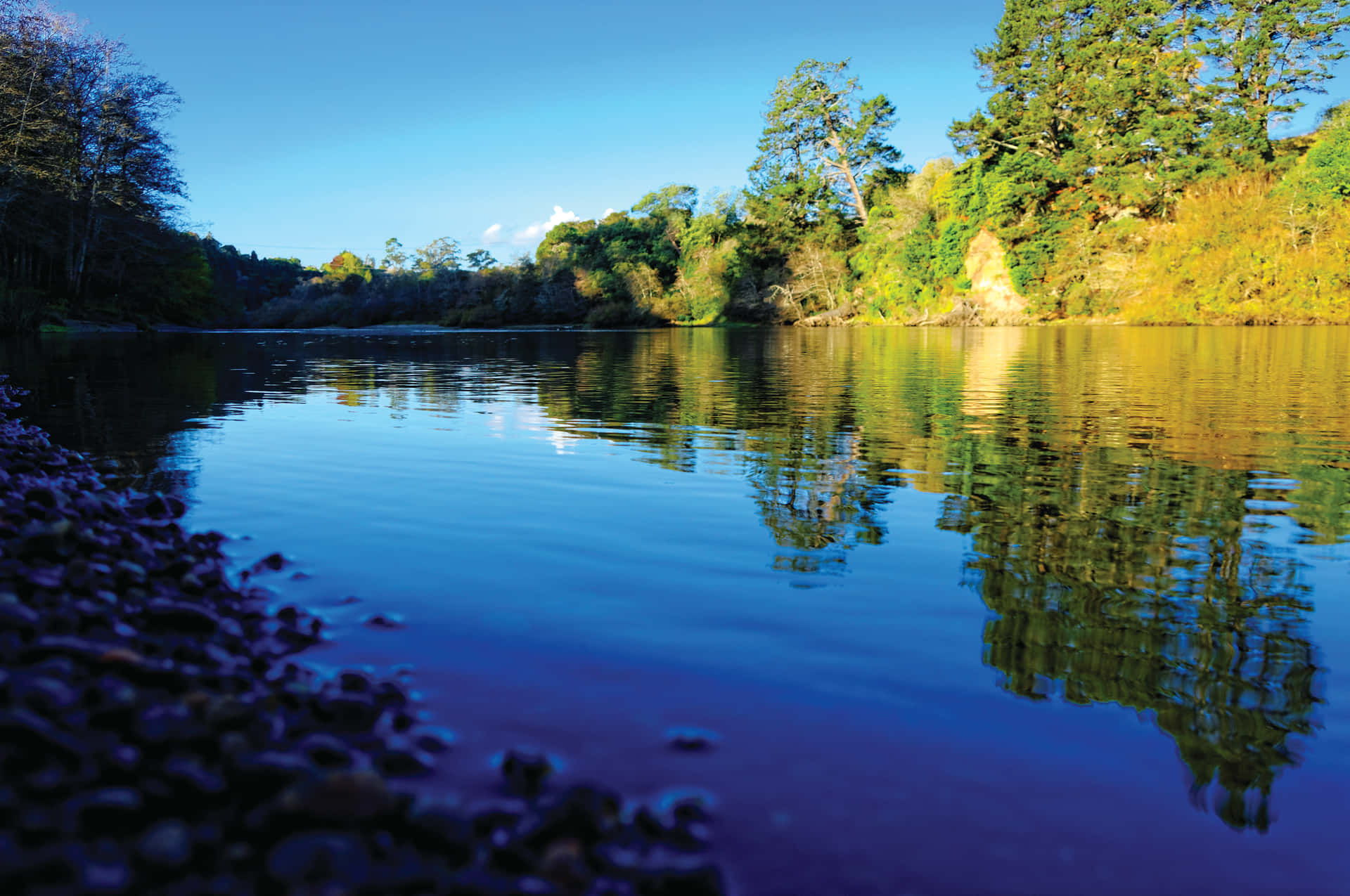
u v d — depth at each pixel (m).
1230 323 48.00
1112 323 53.53
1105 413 9.21
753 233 80.88
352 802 1.65
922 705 2.36
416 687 2.47
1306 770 2.02
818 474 5.86
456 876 1.53
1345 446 6.91
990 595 3.32
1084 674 2.58
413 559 3.83
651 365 19.25
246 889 1.43
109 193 44.31
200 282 67.81
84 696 1.91
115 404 10.59
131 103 43.62
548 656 2.71
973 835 1.76
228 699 2.00
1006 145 64.56
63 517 3.64
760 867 1.63
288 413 9.59
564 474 5.89
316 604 3.21
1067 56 60.62
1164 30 58.47
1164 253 51.72
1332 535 4.19
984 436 7.58
